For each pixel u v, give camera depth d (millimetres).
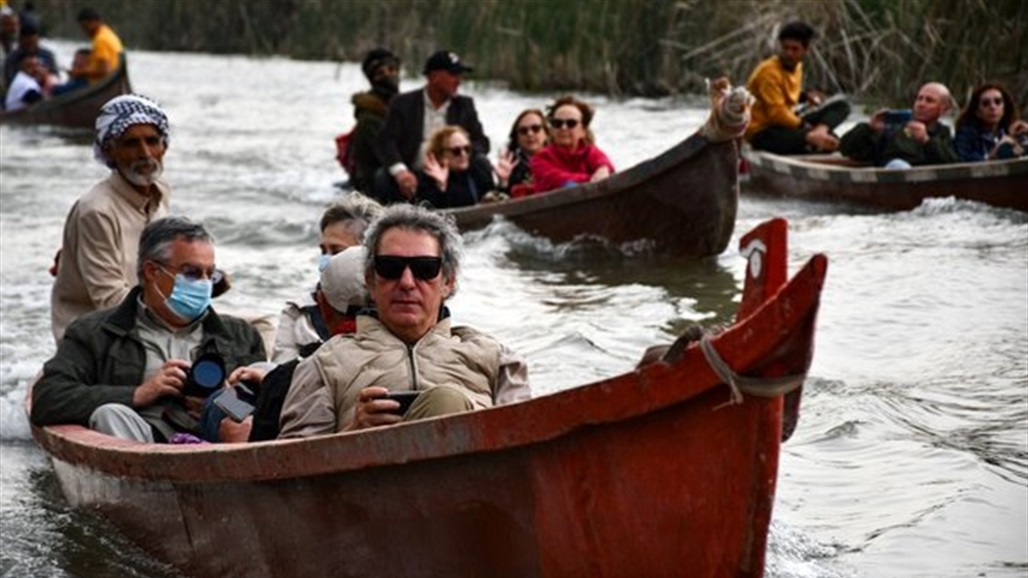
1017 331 18719
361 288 12211
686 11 46156
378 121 28172
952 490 13352
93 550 12594
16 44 52938
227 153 38344
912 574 11812
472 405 10648
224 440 12344
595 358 18047
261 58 70312
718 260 24375
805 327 8211
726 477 8789
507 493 9570
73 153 38906
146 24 77438
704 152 23812
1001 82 36250
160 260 13406
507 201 25297
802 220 27625
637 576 9266
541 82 49156
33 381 15359
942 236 25219
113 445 12367
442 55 27250
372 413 10695
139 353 13508
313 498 10484
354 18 66438
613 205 24625
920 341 18406
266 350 14258
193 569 11781
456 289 11773
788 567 11914
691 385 8648
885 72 39062
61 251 15859
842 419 15234
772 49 42844
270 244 25859
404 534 10086
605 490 9195
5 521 13234
